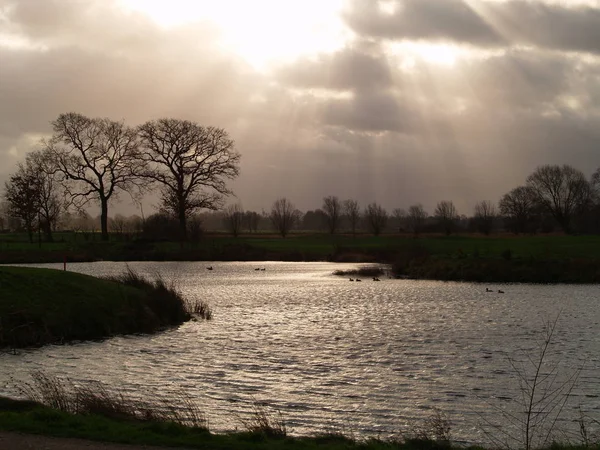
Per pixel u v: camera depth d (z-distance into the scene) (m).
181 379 19.39
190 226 97.50
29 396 16.33
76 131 88.19
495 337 26.95
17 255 80.50
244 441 11.45
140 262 85.94
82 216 93.31
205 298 43.53
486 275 60.56
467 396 17.50
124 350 24.05
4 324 25.16
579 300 42.19
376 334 27.83
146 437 11.27
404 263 69.81
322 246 104.06
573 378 19.56
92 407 13.93
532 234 127.31
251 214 189.25
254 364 21.56
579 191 126.12
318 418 15.44
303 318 33.25
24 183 88.75
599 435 14.12
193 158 91.31
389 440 13.02
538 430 14.57
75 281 30.73
